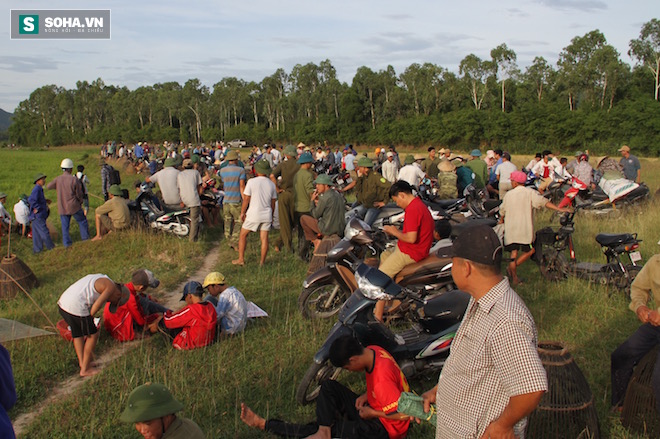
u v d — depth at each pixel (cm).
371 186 1060
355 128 9338
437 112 8656
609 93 7225
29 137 15988
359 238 666
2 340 648
